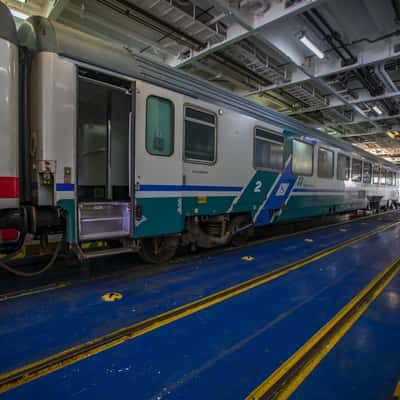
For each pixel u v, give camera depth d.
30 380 1.88
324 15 6.10
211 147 5.00
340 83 9.13
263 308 3.05
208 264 4.73
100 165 4.87
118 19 6.09
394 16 6.16
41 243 3.83
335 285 3.79
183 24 6.05
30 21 3.42
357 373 2.00
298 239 7.26
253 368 2.04
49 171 3.22
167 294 3.39
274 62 8.20
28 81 3.39
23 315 2.79
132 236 3.91
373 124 13.88
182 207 4.54
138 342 2.35
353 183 10.73
